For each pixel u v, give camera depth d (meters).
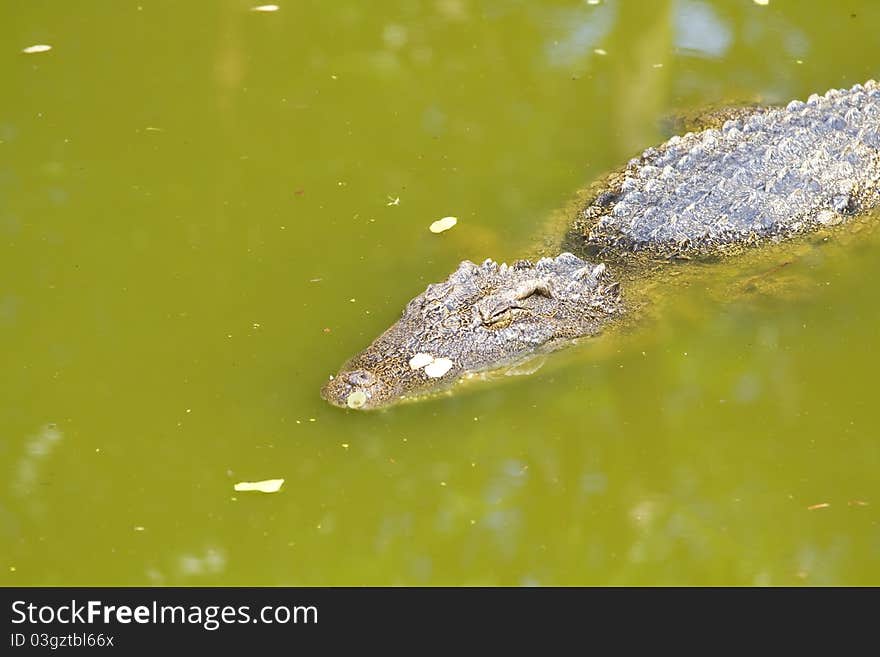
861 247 22.42
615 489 16.39
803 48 29.88
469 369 18.58
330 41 29.98
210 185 23.58
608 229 22.58
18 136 25.20
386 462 16.80
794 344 19.52
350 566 15.16
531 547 15.48
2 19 30.45
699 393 18.34
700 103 27.34
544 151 25.30
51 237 21.75
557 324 19.58
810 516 15.84
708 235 22.31
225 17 31.06
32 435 16.98
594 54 29.53
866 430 17.28
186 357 18.62
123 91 27.22
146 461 16.59
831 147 24.14
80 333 19.14
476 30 30.88
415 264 21.19
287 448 16.89
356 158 24.73
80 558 15.13
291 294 20.23
